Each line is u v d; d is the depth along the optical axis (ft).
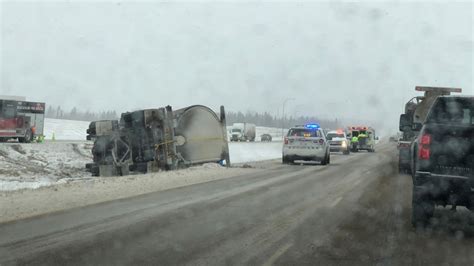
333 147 141.08
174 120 75.51
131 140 73.87
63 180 58.59
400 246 24.00
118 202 37.86
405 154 66.95
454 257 22.12
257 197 41.32
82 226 28.27
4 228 27.55
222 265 20.51
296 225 29.12
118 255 21.97
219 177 60.85
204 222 29.86
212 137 79.10
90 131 77.15
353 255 22.25
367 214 32.96
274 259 21.48
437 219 31.12
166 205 36.47
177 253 22.43
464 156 24.94
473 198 24.81
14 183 53.16
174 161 74.49
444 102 27.20
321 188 48.39
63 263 20.62
